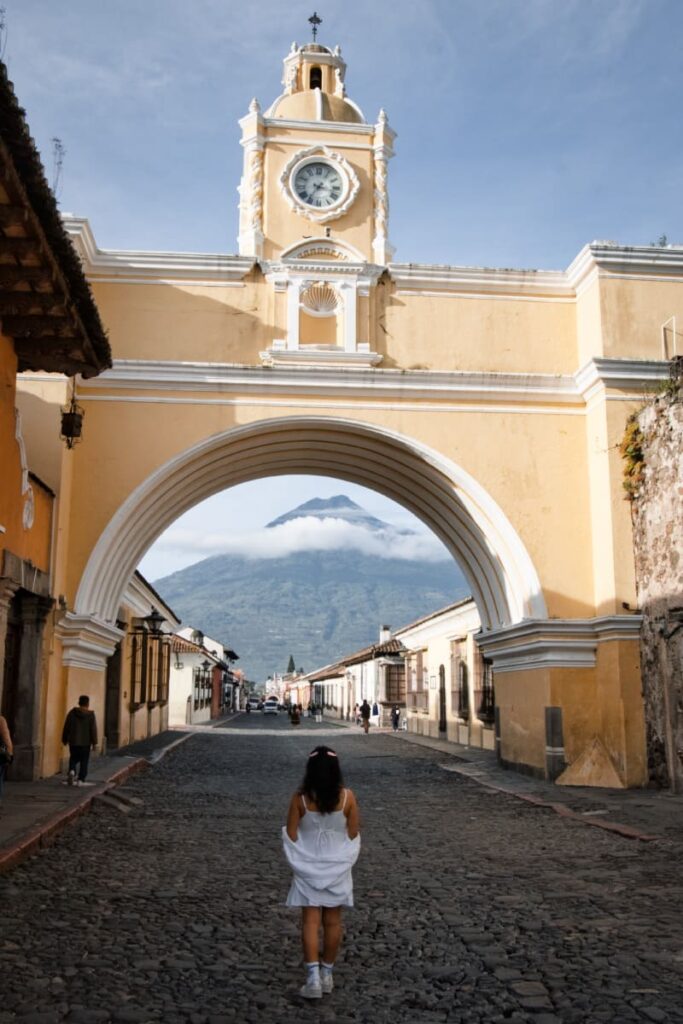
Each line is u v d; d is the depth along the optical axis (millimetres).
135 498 15266
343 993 4684
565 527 16172
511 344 16703
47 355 9500
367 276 16344
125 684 23000
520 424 16375
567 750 15297
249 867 7930
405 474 17391
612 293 16141
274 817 11031
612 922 6012
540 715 15766
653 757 14422
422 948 5488
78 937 5574
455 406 16234
